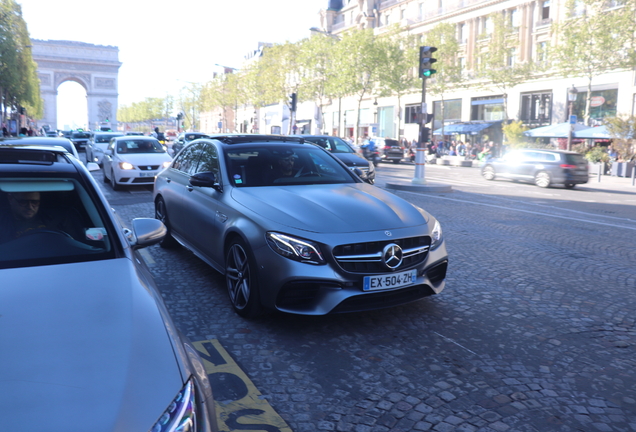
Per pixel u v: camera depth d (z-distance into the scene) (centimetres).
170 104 10681
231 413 287
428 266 412
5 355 159
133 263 238
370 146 2847
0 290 199
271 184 483
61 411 140
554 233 888
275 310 391
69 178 281
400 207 442
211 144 553
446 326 425
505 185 1916
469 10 4516
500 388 322
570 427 280
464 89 4562
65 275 215
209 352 364
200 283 531
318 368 344
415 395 311
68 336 171
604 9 3069
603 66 2992
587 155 2880
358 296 382
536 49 3941
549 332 418
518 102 4038
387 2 5662
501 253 712
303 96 5234
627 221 1068
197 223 517
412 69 5125
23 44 4603
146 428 142
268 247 389
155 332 181
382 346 382
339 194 452
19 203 260
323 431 272
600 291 539
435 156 3656
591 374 344
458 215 1059
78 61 11206
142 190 1357
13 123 4566
